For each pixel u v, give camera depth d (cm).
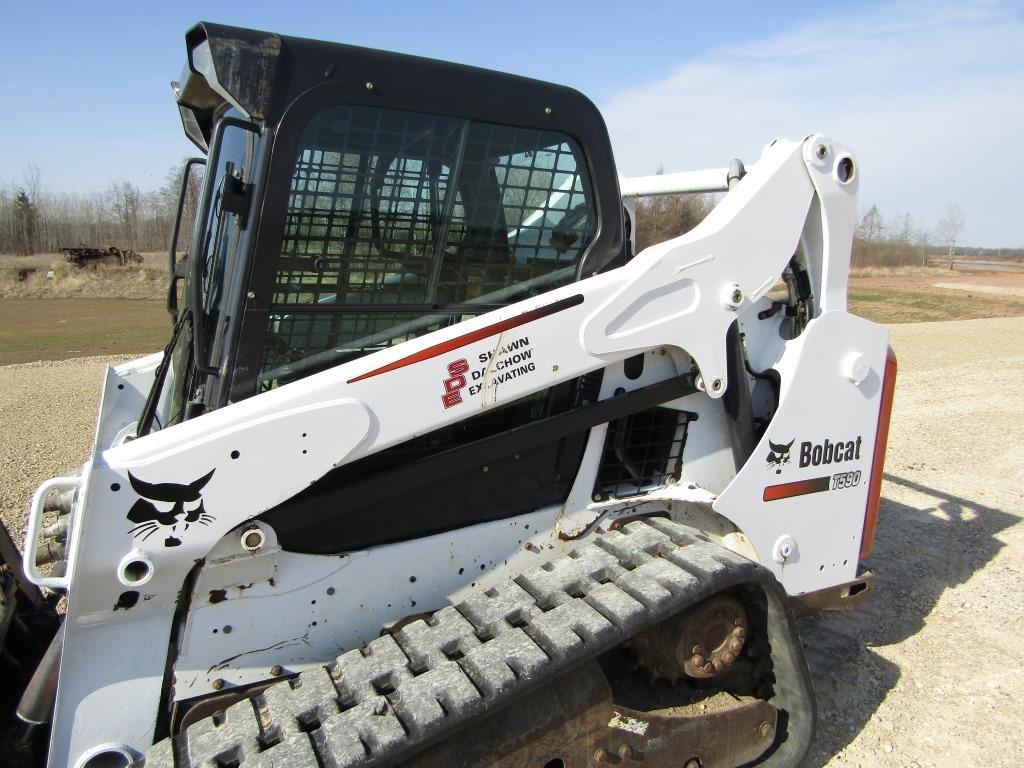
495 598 251
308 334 236
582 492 282
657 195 417
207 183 220
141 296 2770
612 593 243
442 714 203
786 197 292
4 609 257
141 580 206
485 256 258
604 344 258
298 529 235
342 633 244
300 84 222
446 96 241
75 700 211
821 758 312
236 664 229
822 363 307
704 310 277
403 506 250
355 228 236
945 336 1672
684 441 299
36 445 749
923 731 329
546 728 232
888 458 718
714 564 252
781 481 303
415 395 231
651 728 253
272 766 191
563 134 264
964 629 412
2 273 2969
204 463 208
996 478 661
